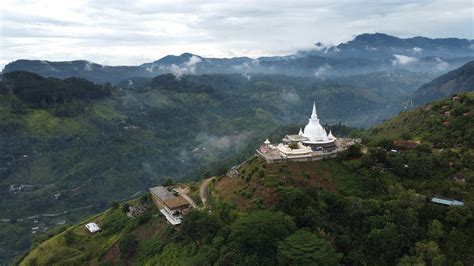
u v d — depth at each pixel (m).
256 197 113.56
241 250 92.56
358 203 105.31
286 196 107.19
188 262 97.75
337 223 104.19
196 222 110.06
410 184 115.88
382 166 126.50
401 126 193.38
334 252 87.56
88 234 146.25
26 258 146.00
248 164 136.88
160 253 115.12
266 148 146.62
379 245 95.88
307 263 82.56
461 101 177.00
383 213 103.75
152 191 151.88
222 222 109.44
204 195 138.50
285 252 85.94
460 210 98.56
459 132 142.62
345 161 130.38
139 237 130.38
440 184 112.44
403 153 130.25
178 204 131.12
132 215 146.88
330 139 151.88
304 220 101.19
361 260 92.81
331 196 108.94
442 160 121.94
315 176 121.62
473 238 94.38
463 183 111.12
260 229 92.81
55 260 133.00
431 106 191.75
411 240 95.38
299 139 153.62
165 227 125.81
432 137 148.75
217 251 96.44
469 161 121.12
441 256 88.69
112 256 127.88
